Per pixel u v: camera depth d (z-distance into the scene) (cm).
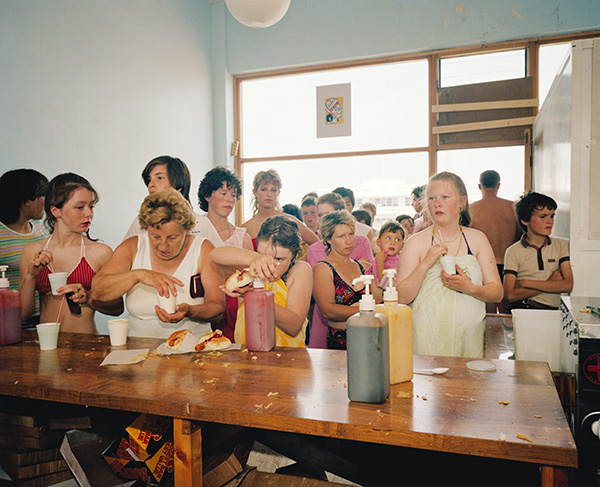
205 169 537
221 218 260
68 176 165
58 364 116
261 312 122
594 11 423
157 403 88
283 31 521
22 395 101
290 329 145
